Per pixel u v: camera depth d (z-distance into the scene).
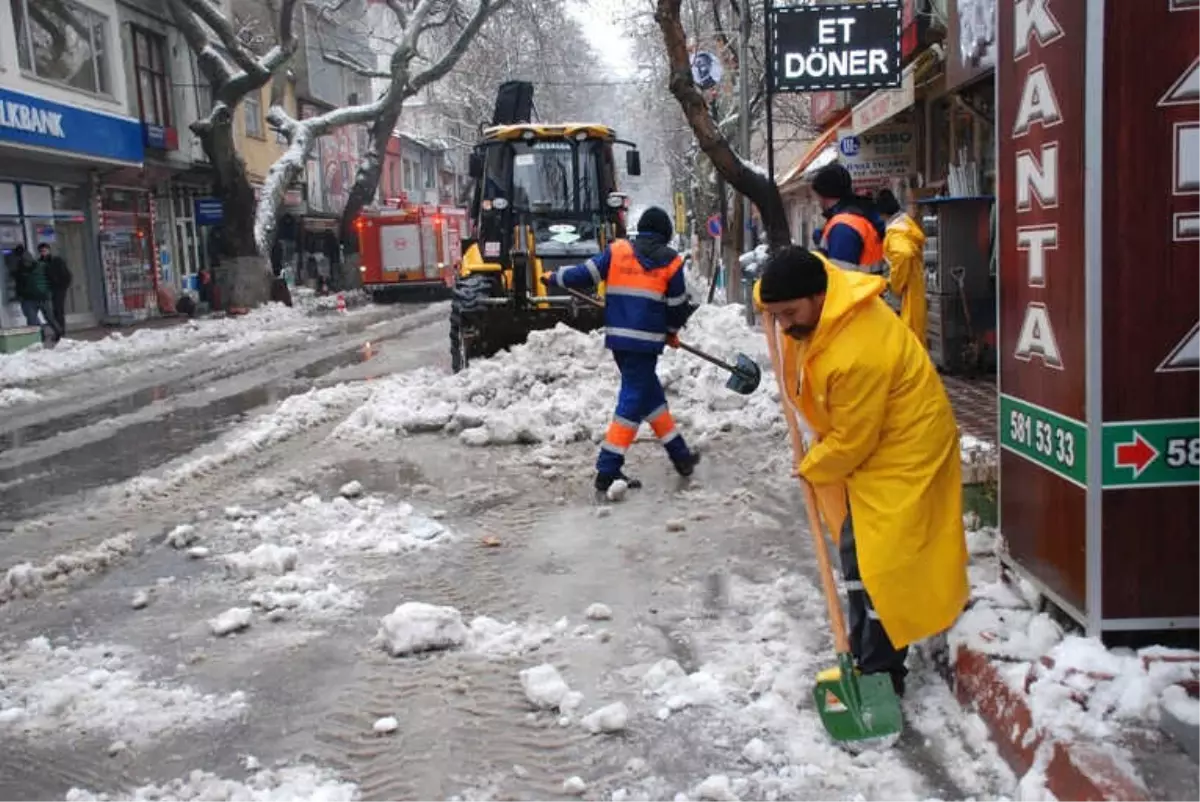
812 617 4.63
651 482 7.14
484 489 7.18
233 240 29.09
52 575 5.74
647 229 6.82
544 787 3.41
